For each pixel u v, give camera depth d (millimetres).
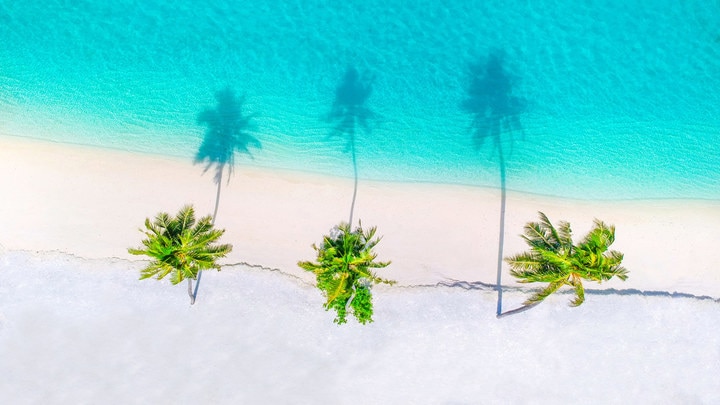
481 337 16406
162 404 16047
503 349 16391
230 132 17172
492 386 16297
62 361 16016
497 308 16500
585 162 17359
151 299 16281
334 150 17234
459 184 17125
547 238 14750
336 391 16281
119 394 16047
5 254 16234
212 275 16422
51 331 16078
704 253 16828
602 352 16406
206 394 16141
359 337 16375
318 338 16328
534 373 16344
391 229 16797
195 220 16312
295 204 16797
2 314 16016
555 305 16531
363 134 17391
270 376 16234
